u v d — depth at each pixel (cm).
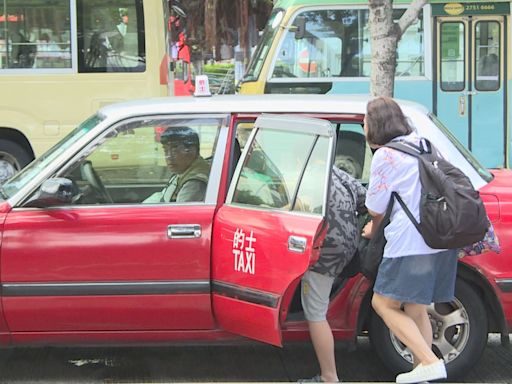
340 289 456
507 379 488
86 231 441
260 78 1030
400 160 400
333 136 404
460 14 1049
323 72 1034
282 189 421
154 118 468
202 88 493
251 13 2112
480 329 455
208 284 443
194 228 442
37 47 968
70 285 440
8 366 506
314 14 1029
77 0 964
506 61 1060
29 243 438
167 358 523
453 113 1065
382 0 798
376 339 463
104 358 523
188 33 2120
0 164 989
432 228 386
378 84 809
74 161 461
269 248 411
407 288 400
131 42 977
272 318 411
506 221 452
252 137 445
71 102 974
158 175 469
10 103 967
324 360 437
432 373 398
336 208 428
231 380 485
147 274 441
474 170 472
